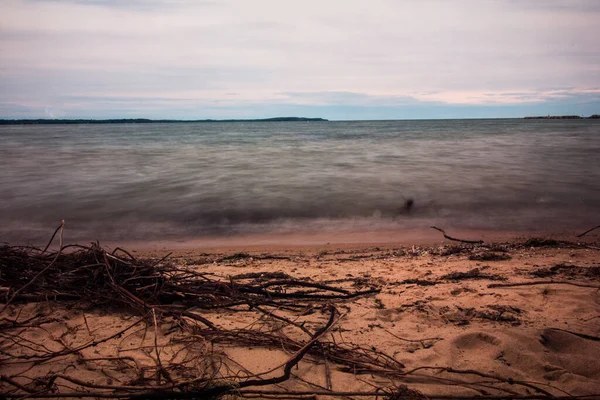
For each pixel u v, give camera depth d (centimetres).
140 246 782
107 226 936
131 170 1764
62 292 406
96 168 1834
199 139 4722
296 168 1814
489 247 727
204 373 276
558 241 734
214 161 2102
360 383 274
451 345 321
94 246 447
